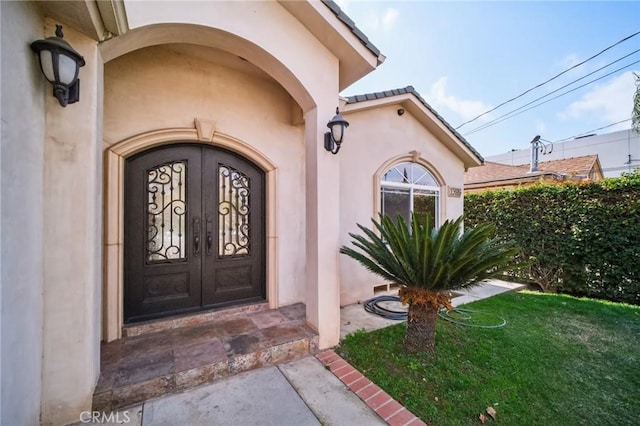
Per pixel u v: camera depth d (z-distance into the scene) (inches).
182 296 156.2
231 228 172.1
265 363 123.5
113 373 103.9
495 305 218.4
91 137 91.3
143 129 142.2
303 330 143.2
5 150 64.9
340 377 115.6
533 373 122.4
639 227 223.3
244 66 164.6
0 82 62.7
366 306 209.2
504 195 319.3
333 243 145.5
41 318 83.4
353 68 160.1
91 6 78.1
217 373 112.7
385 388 108.7
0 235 62.8
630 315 198.7
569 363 131.6
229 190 171.5
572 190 262.4
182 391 104.8
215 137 159.8
